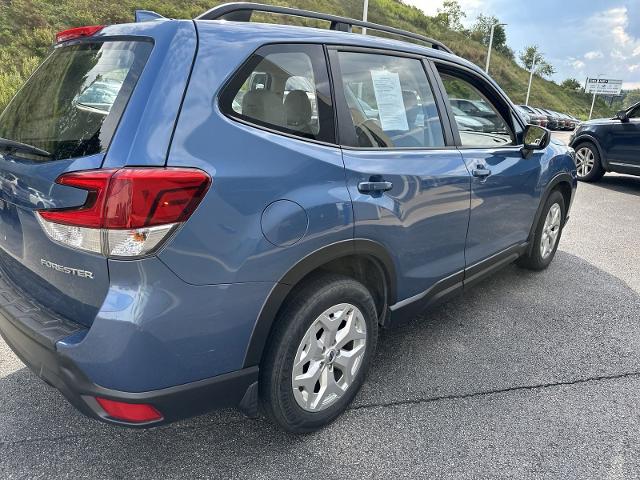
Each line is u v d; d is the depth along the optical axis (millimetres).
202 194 1692
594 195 8258
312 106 2162
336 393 2363
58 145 1833
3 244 2195
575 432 2402
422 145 2719
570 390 2748
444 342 3244
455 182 2805
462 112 3129
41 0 23750
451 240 2906
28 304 2002
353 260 2451
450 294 3068
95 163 1663
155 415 1766
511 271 4547
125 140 1652
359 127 2344
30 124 2062
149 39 1849
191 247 1692
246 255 1819
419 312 2850
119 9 25734
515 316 3643
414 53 2795
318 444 2275
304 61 2178
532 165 3711
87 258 1684
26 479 2023
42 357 1811
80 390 1720
